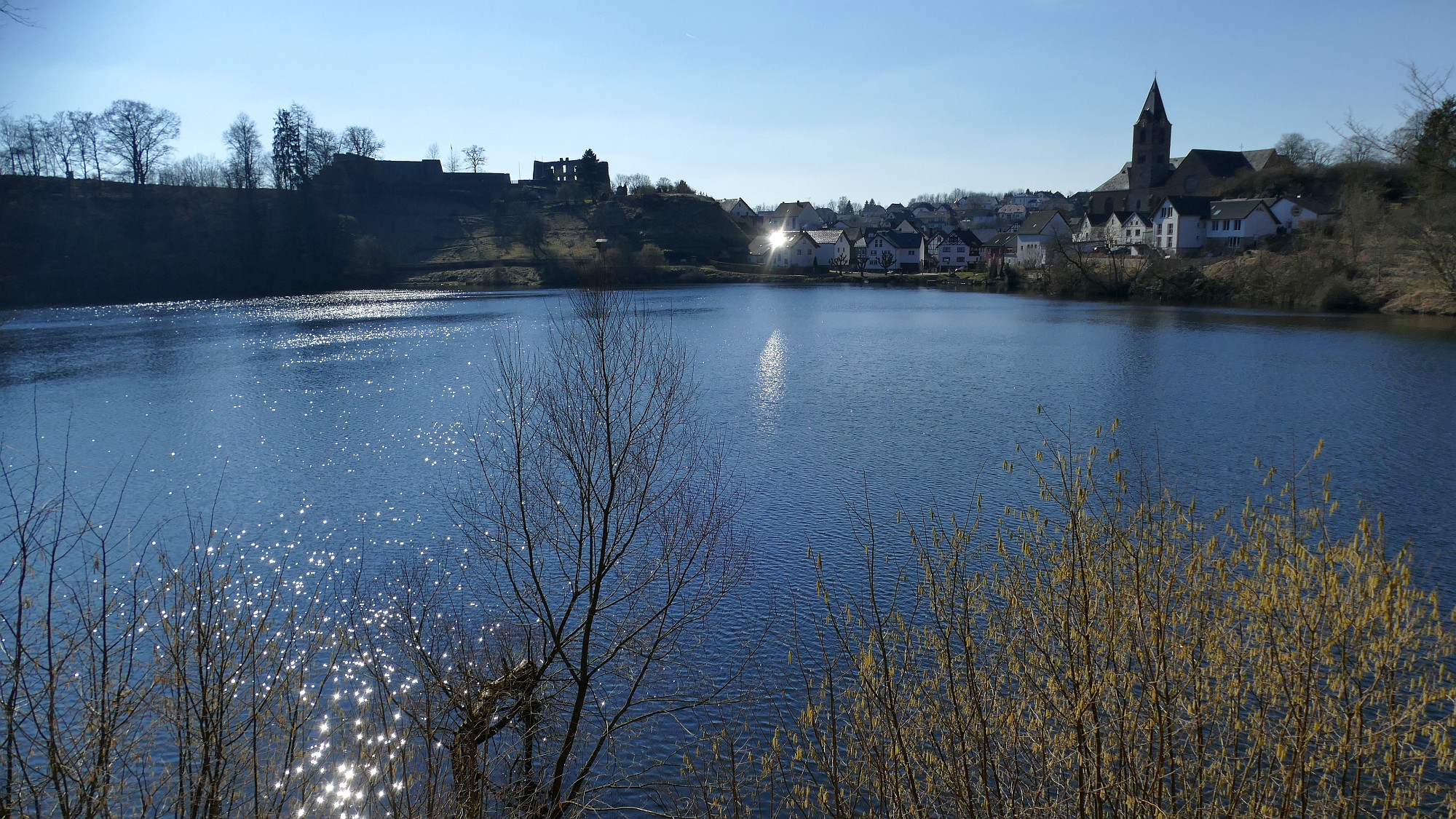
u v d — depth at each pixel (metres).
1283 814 8.03
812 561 22.78
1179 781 9.26
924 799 9.83
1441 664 9.27
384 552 24.94
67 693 10.38
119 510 29.09
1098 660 9.52
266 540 26.17
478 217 176.38
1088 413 41.38
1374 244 81.62
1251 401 43.44
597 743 15.66
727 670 17.67
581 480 15.88
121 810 9.38
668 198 194.25
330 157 169.00
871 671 9.95
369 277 136.75
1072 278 114.56
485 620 19.31
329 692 16.30
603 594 20.06
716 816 13.14
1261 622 8.98
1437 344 60.31
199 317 92.06
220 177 154.00
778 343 68.81
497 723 13.34
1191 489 27.97
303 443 37.78
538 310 93.69
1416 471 30.64
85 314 95.19
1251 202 121.31
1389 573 8.60
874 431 38.03
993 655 10.61
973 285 136.38
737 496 28.42
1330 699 9.08
